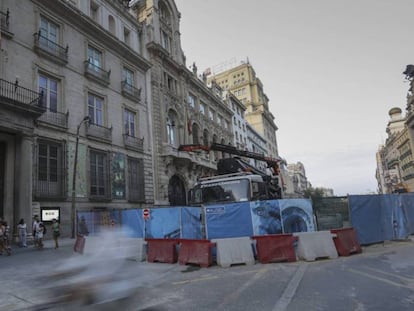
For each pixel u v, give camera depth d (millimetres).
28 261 10680
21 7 18344
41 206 17438
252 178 12992
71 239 17828
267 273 8078
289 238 9891
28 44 18422
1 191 16172
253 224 11242
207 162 37906
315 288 6406
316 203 12078
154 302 5723
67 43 21281
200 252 9602
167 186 29219
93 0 24797
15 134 16484
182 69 35344
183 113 35281
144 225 12766
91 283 5129
